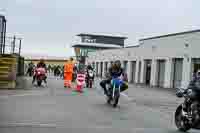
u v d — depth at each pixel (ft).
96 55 236.43
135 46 158.61
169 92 92.53
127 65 170.60
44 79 79.15
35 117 34.19
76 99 53.57
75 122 32.53
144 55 145.48
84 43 289.53
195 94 30.01
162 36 128.06
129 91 85.87
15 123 30.40
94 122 33.17
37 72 79.00
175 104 56.75
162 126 33.04
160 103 57.36
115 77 47.93
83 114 38.11
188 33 109.91
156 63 132.67
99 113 39.73
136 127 31.58
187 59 109.70
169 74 121.19
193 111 29.81
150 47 138.82
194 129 33.19
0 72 66.39
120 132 28.71
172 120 37.47
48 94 59.36
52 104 45.27
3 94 55.98
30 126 29.30
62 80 116.98
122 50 180.04
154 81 132.57
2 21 81.05
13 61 67.31
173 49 119.14
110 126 31.35
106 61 211.61
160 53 129.29
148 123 34.42
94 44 288.71
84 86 87.25
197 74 31.24
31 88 70.59
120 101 56.95
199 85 30.30
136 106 50.21
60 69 167.02
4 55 70.03
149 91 91.66
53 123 31.32
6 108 39.63
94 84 101.76
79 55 285.23
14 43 86.79
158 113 43.24
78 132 27.81
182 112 30.68
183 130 30.99
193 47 106.83
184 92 31.40
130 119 36.47
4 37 84.99
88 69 85.20
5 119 32.35
